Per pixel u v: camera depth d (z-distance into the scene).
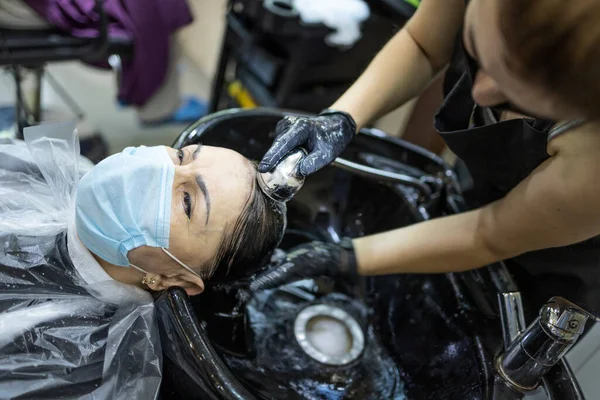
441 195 0.78
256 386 0.62
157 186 0.58
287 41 1.33
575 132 0.47
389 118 1.46
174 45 1.65
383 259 0.68
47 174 0.67
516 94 0.37
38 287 0.58
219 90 1.68
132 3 1.40
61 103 1.98
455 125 0.64
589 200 0.45
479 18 0.37
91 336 0.57
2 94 1.86
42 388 0.52
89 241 0.59
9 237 0.60
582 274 0.59
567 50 0.31
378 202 0.83
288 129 0.64
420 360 0.68
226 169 0.61
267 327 0.73
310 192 0.84
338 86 1.48
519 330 0.56
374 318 0.79
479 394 0.52
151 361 0.55
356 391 0.68
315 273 0.69
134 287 0.61
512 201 0.54
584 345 0.82
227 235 0.60
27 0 1.25
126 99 1.62
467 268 0.63
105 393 0.53
